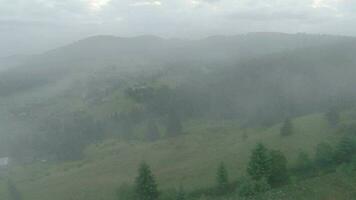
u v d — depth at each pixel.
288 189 39.47
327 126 89.94
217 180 63.91
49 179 102.50
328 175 42.22
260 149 51.09
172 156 103.25
